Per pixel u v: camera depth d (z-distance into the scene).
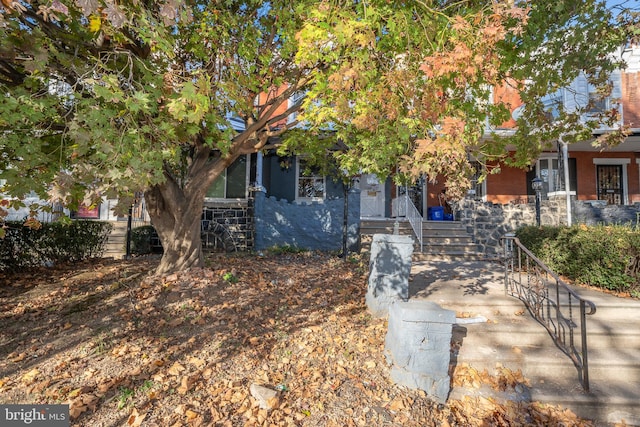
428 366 3.62
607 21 4.70
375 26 3.69
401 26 3.79
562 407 3.64
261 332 4.54
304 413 3.18
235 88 4.66
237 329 4.55
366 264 8.08
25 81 3.55
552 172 12.45
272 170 12.82
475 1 3.92
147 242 10.07
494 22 3.04
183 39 5.12
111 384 3.30
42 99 3.29
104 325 4.43
